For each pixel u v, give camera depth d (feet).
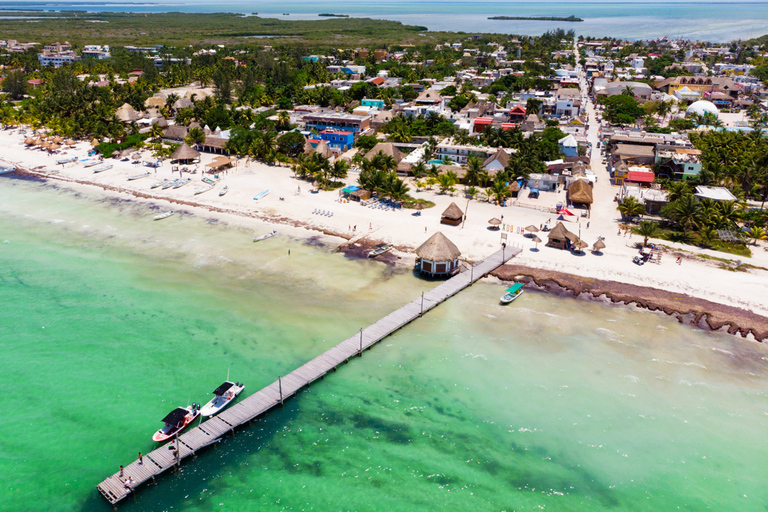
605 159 495.82
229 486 156.46
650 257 288.71
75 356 209.87
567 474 161.68
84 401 187.01
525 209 360.69
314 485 156.66
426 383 199.21
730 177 385.50
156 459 162.61
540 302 251.39
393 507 150.10
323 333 225.97
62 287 260.83
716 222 307.37
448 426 179.32
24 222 341.62
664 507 151.33
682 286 260.42
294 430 177.27
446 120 561.43
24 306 243.81
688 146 463.83
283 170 445.78
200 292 256.93
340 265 285.23
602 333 228.02
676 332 228.43
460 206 365.61
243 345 217.56
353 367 207.41
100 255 295.28
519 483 158.30
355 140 532.73
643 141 482.69
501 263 284.61
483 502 152.05
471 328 232.32
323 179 399.85
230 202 372.99
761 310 240.12
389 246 304.30
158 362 206.90
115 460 163.73
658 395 192.95
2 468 160.25
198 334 224.33
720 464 165.27
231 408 182.39
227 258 291.58
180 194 389.19
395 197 358.43
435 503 151.43
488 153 447.01
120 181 419.74
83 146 522.06
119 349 214.07
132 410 183.21
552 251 298.15
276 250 301.63
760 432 176.96
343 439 173.58
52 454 165.58
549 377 202.28
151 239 315.78
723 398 191.62
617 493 155.63
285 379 196.65
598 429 178.29
